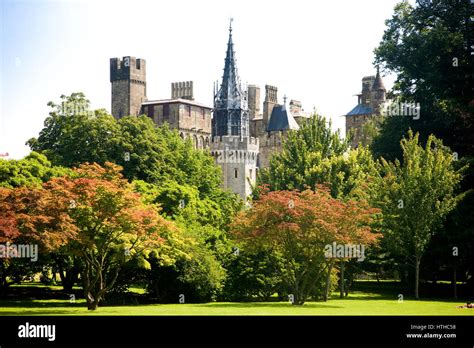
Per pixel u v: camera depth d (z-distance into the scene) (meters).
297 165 97.50
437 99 94.81
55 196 52.97
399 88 100.69
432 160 74.44
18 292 76.75
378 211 67.31
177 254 63.81
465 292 82.06
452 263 75.94
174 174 103.06
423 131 95.06
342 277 76.12
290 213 62.84
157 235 58.38
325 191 69.00
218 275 69.94
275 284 70.69
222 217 87.00
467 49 95.44
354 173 90.44
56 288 83.69
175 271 68.56
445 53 94.81
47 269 80.25
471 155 86.25
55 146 105.56
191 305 64.38
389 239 74.31
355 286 92.44
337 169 90.81
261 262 70.62
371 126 149.25
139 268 68.69
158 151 103.12
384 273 98.88
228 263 73.75
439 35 93.94
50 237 51.34
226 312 54.84
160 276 69.06
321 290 72.25
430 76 93.25
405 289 88.25
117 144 98.69
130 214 54.41
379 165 90.69
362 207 68.50
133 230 55.38
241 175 169.25
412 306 62.38
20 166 76.88
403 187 73.69
